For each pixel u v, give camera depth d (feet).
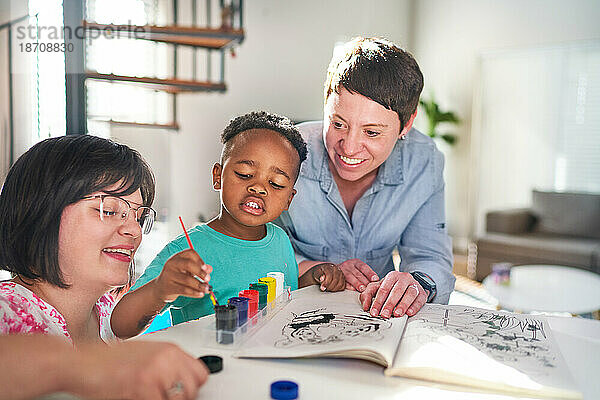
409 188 3.80
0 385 1.36
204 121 12.89
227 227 2.99
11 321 1.94
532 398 1.73
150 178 2.41
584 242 11.94
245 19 12.93
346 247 3.82
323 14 14.55
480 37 15.29
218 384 1.75
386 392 1.75
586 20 13.41
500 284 9.05
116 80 10.20
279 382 1.70
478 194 15.69
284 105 14.02
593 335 2.38
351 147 3.15
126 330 2.36
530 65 14.43
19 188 2.06
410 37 16.74
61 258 2.08
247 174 2.85
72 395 1.52
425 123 16.12
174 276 2.16
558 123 14.10
